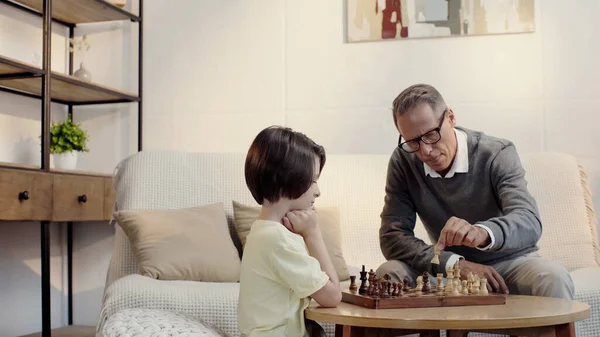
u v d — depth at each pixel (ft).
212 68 11.44
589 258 8.47
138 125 11.65
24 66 9.07
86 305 11.73
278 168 4.94
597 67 9.98
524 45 10.22
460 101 10.42
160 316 5.50
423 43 10.58
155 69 11.66
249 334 4.89
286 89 11.12
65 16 11.42
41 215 9.00
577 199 8.77
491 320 4.07
